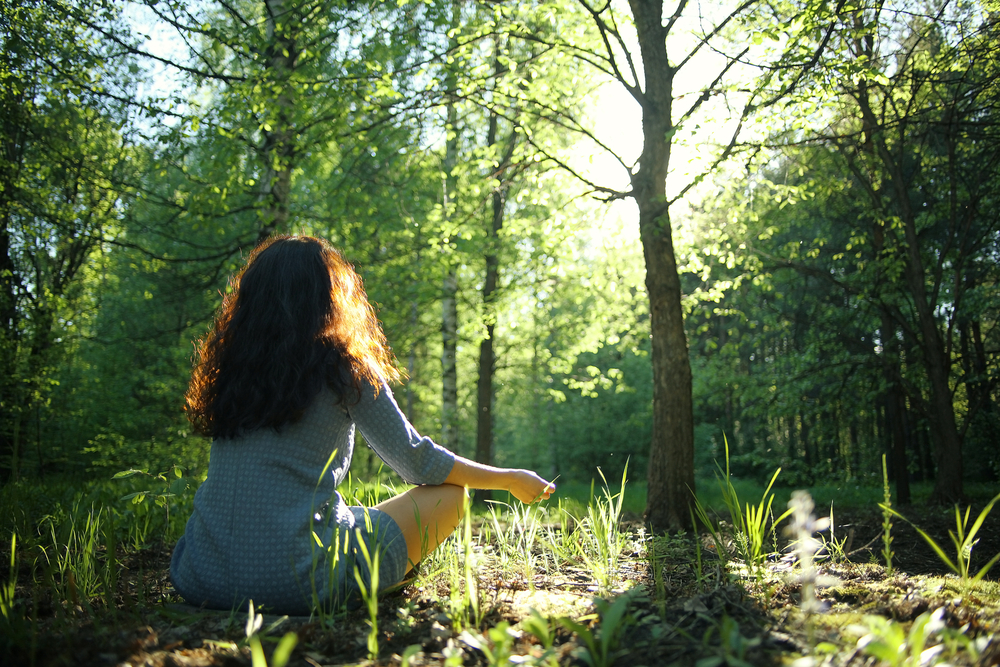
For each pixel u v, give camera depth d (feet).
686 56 20.43
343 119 22.30
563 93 23.91
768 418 38.32
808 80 17.61
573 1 20.61
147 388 45.83
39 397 27.84
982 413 37.32
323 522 6.19
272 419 6.05
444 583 7.56
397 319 37.88
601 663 4.52
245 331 6.29
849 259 37.09
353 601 6.25
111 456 33.17
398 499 6.89
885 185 33.35
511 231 27.37
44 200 28.22
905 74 23.07
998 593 6.66
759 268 29.94
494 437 73.05
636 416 71.51
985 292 34.35
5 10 22.24
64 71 22.74
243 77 22.26
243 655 4.84
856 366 35.45
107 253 38.04
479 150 24.21
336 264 6.82
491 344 40.47
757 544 7.60
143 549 11.46
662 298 19.53
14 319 29.17
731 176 23.97
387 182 27.66
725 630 4.50
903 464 32.40
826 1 16.17
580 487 45.01
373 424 6.49
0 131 26.89
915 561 11.60
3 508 10.63
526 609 6.20
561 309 39.01
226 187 23.81
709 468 72.95
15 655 4.83
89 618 6.40
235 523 6.05
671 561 9.82
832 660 4.39
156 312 46.83
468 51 20.68
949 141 26.86
